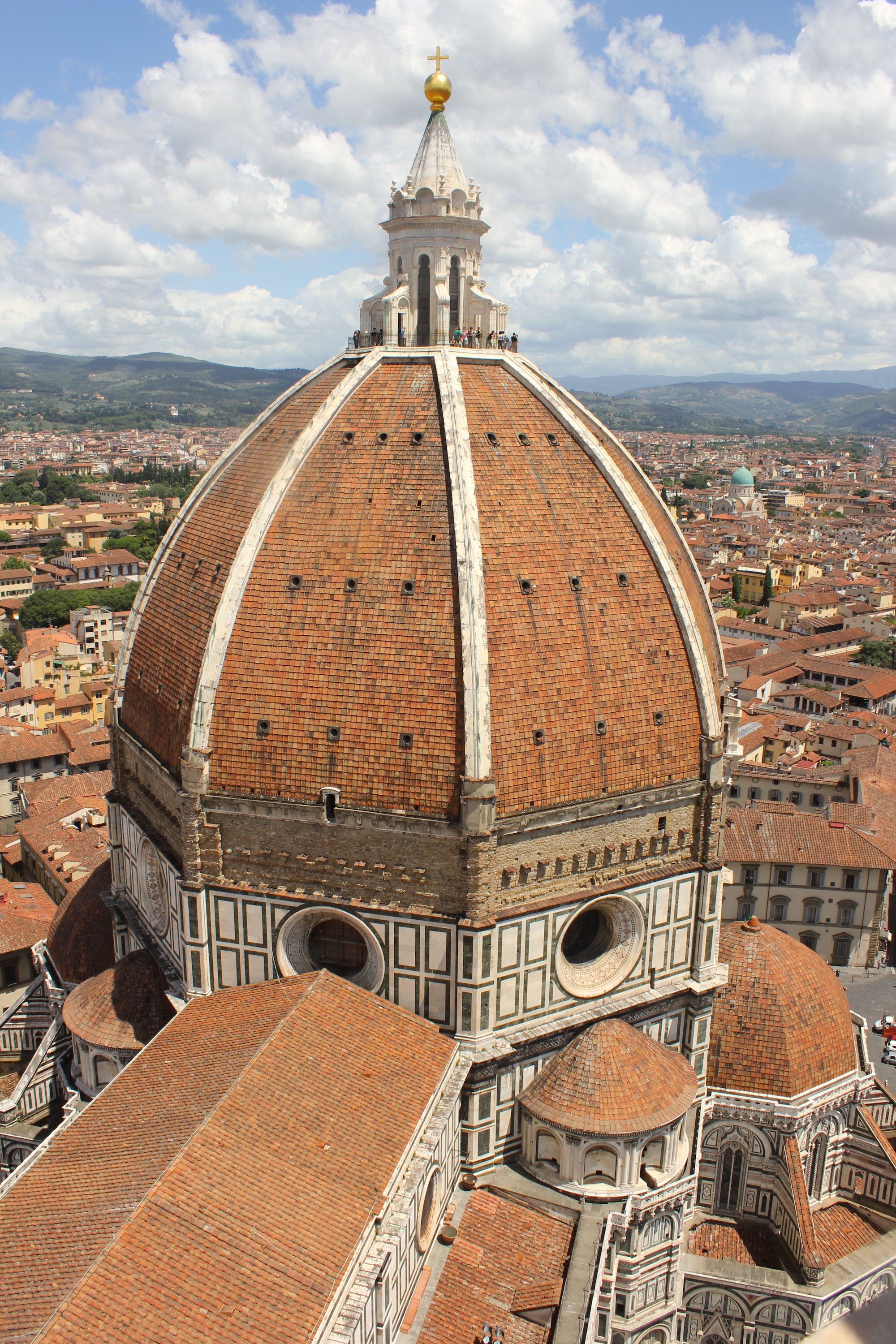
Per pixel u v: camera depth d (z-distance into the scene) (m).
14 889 134.88
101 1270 44.78
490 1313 60.25
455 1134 67.31
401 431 70.69
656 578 72.75
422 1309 59.66
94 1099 61.34
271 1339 44.31
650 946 74.19
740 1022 80.88
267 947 69.75
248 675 66.88
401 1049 64.19
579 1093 68.19
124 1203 49.03
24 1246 48.44
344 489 69.25
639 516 72.94
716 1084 80.44
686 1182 71.25
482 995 66.44
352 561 66.94
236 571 67.69
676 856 74.00
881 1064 124.31
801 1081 79.75
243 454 79.38
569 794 67.38
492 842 64.12
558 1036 70.62
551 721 66.31
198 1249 47.09
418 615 65.06
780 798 187.00
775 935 85.88
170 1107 57.16
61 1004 86.56
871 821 158.12
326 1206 51.41
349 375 74.75
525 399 75.31
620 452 84.12
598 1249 64.38
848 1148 84.88
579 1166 68.62
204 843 68.75
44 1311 43.31
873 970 148.38
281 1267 47.47
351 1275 49.59
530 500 69.50
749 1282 75.06
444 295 79.12
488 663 63.91
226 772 67.44
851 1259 78.56
